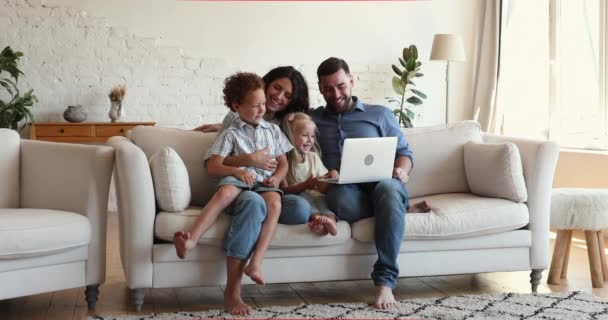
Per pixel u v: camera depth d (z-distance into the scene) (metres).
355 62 6.56
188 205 3.39
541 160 3.62
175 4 6.21
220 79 6.31
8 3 5.96
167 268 3.19
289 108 3.71
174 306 3.33
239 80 3.41
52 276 3.10
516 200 3.60
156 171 3.22
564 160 5.59
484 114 6.59
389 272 3.27
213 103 6.31
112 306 3.33
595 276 3.74
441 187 3.93
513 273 4.05
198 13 6.25
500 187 3.63
